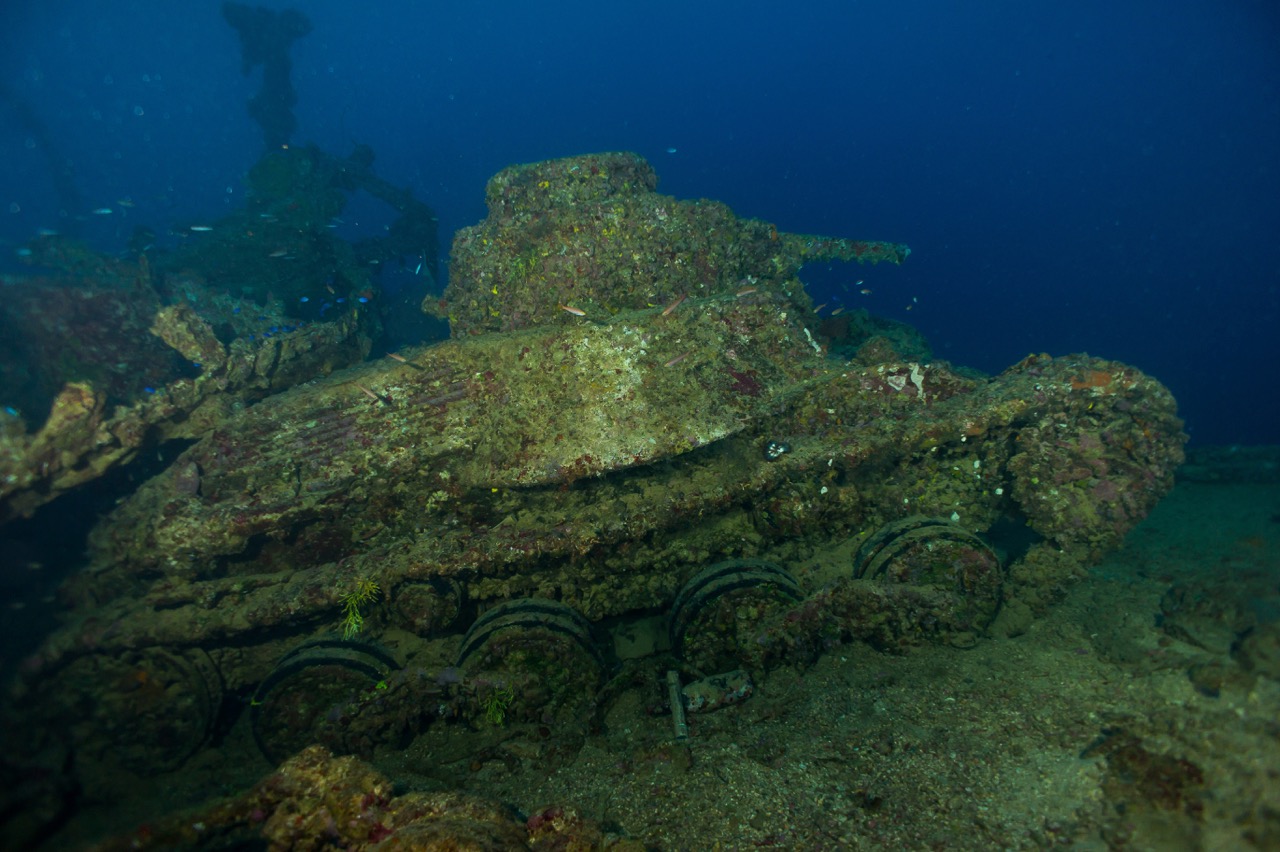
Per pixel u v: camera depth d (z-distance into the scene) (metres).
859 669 5.33
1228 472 8.27
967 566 5.47
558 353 5.69
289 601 5.43
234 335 8.11
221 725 5.64
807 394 6.21
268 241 10.05
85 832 4.11
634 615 6.53
